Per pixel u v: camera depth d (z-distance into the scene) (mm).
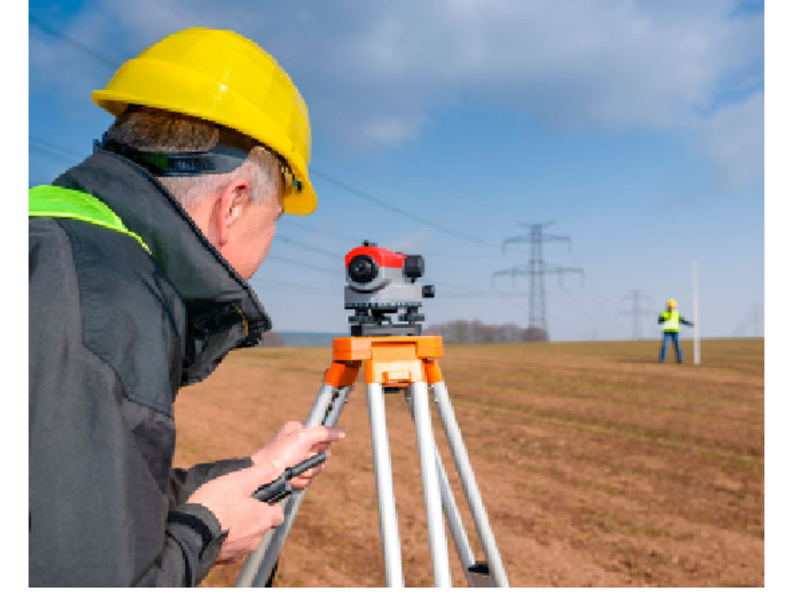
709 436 7059
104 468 625
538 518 4320
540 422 7977
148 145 953
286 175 1157
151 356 708
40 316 642
